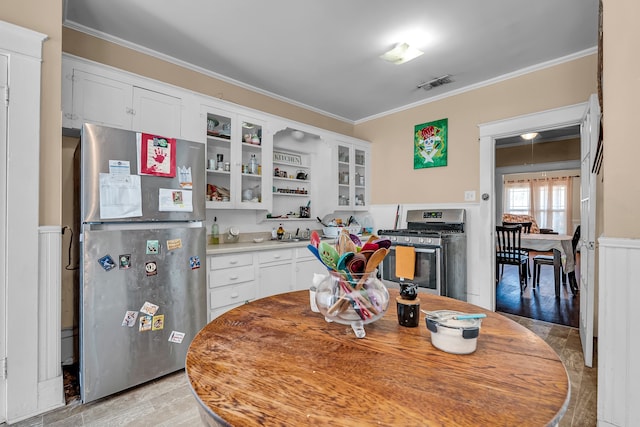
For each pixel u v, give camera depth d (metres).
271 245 2.84
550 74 2.85
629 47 1.39
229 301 2.49
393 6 2.09
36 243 1.62
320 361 0.72
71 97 2.04
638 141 1.37
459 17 2.20
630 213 1.39
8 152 1.54
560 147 5.59
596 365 2.10
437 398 0.57
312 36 2.44
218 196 2.83
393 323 0.99
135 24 2.28
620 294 1.40
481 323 0.98
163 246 1.92
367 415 0.52
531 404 0.55
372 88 3.44
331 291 0.94
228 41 2.51
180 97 2.55
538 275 4.30
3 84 1.53
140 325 1.83
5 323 1.53
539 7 2.10
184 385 1.88
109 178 1.73
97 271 1.69
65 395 1.77
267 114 3.17
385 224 4.18
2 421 1.52
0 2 1.55
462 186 3.45
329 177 3.88
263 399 0.57
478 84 3.30
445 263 2.98
